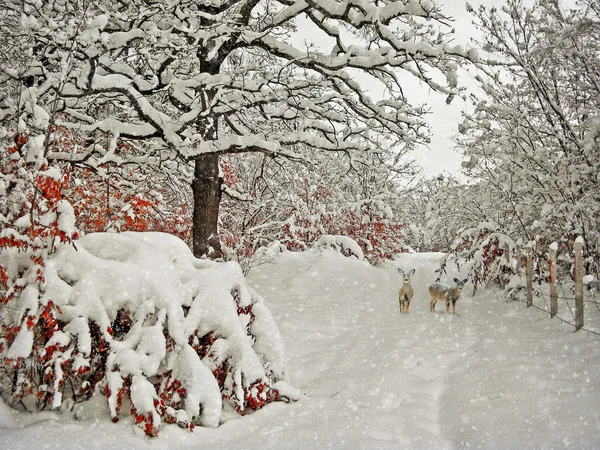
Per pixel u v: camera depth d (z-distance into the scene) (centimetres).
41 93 723
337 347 803
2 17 887
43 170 530
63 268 532
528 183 1275
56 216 536
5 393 520
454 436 454
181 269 593
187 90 1043
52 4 835
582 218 1105
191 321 543
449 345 785
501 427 446
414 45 1035
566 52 1189
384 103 1270
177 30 941
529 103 1284
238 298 600
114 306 529
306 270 1570
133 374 488
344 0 1016
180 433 473
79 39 740
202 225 1261
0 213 536
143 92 973
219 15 948
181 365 515
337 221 2364
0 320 507
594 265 1088
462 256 1476
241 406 530
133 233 619
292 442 446
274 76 1162
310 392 596
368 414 504
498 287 1370
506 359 663
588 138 1117
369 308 1176
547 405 478
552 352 674
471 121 1304
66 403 511
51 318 498
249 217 1809
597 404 461
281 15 1134
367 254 2341
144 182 980
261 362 585
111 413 480
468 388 571
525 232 1292
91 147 837
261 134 1207
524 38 1228
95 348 528
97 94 938
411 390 586
